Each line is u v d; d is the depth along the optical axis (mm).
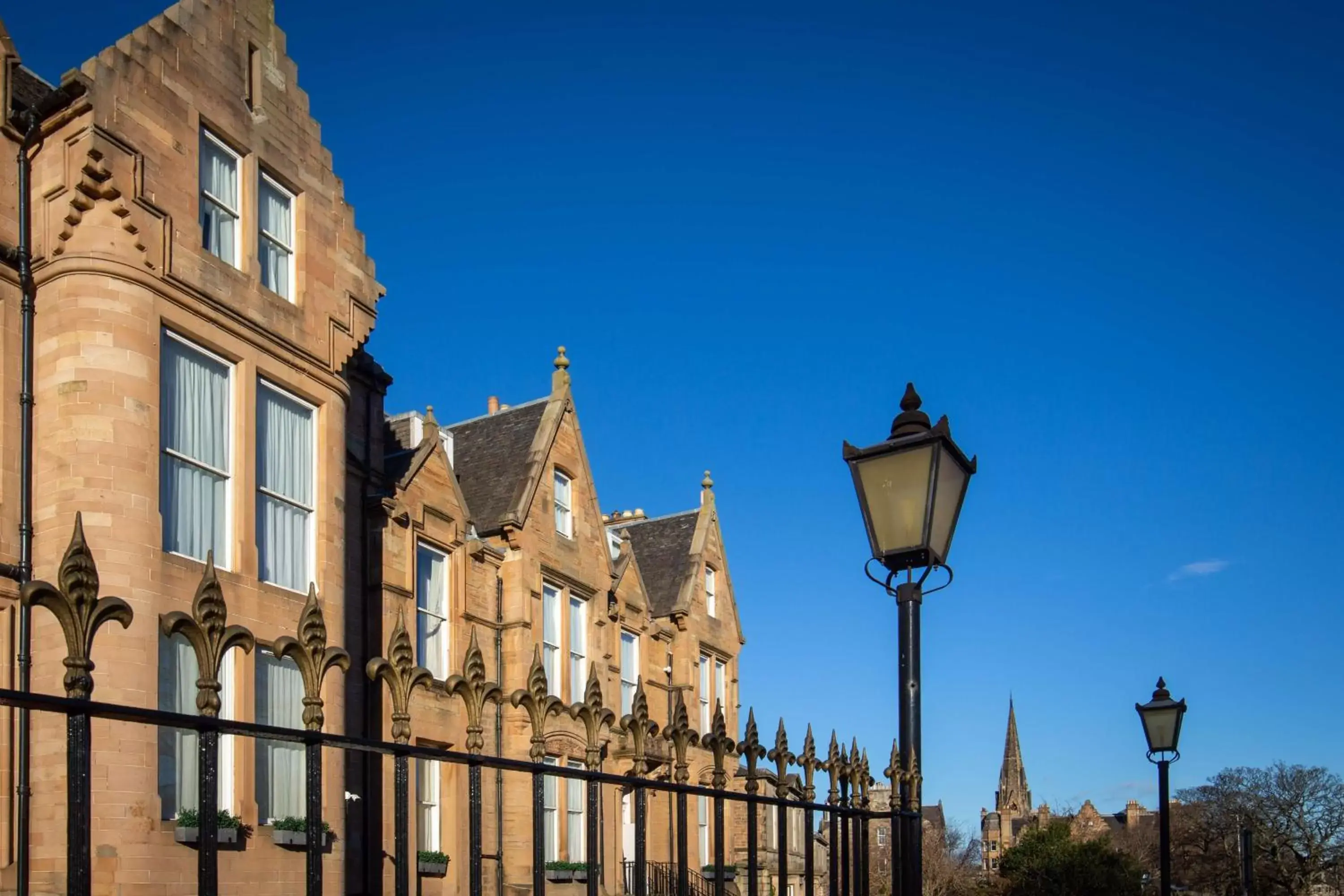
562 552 29359
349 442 22984
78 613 4734
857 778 10016
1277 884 87125
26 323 16344
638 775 7816
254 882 16969
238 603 17609
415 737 23562
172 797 16297
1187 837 94562
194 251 17562
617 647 31688
